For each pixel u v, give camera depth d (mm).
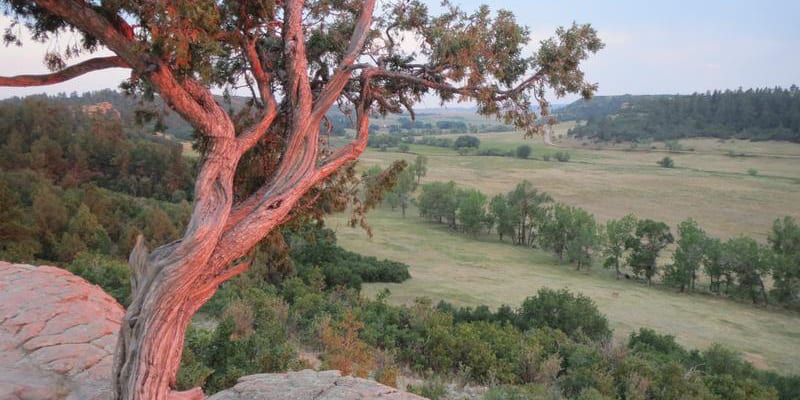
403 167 8609
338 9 8633
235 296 23922
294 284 31000
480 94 7730
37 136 79688
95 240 41906
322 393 7883
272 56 7727
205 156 6164
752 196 130375
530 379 21406
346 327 18094
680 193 135125
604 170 173625
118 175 77250
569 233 75625
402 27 8414
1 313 9914
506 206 89188
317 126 6910
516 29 7801
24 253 30688
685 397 21266
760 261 62000
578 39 7547
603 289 62469
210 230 5551
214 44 5672
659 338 35281
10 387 7195
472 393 17859
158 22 5262
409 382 18312
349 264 51938
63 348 8688
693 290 67062
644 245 69750
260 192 6508
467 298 51219
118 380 5484
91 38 6531
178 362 5648
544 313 36906
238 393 7887
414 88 8516
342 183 8430
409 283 55625
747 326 51875
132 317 5488
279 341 16719
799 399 29000
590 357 23922
